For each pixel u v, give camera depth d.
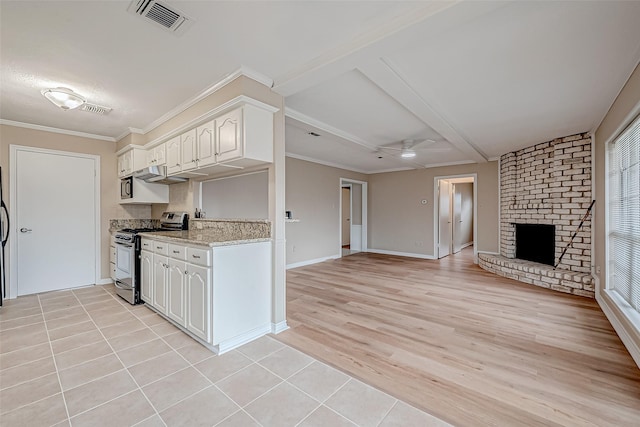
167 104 2.96
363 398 1.67
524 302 3.42
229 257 2.25
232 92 2.38
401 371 1.96
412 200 6.96
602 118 3.25
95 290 3.86
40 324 2.72
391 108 3.11
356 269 5.40
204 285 2.20
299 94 2.75
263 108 2.41
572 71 2.27
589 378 1.87
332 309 3.18
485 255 5.50
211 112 2.52
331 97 2.82
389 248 7.34
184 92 2.67
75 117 3.37
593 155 3.73
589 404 1.62
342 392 1.73
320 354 2.18
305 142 4.47
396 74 2.27
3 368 1.97
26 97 2.77
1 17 1.63
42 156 3.72
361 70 2.19
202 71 2.30
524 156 4.80
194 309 2.32
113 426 1.45
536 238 4.66
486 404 1.62
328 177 6.48
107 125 3.67
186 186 3.77
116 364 2.03
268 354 2.18
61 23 1.70
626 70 2.23
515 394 1.71
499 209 5.60
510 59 2.11
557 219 4.20
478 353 2.20
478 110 3.11
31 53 2.03
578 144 3.95
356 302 3.43
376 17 1.67
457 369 1.98
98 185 4.16
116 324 2.72
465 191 9.56
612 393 1.71
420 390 1.75
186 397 1.67
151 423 1.47
